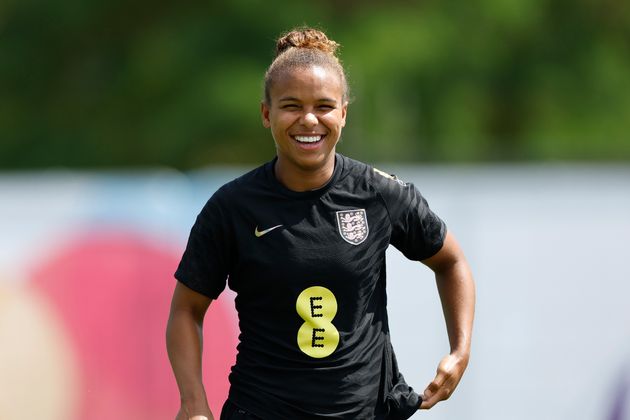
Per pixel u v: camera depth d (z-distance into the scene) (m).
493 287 26.20
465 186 26.48
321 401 14.49
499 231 26.30
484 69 68.19
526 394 26.11
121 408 25.59
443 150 40.34
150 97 68.06
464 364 15.16
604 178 29.44
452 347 15.28
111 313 25.75
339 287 14.52
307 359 14.50
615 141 66.75
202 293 15.01
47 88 72.38
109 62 72.06
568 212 26.39
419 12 66.81
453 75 66.69
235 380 14.98
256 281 14.57
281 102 14.48
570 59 70.81
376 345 14.82
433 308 25.95
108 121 69.94
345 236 14.58
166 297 25.94
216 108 61.84
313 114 14.43
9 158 70.88
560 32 71.25
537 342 26.19
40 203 25.78
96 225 25.94
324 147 14.55
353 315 14.61
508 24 68.31
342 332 14.54
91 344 25.62
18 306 25.39
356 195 14.79
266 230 14.55
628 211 26.41
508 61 69.81
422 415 26.08
